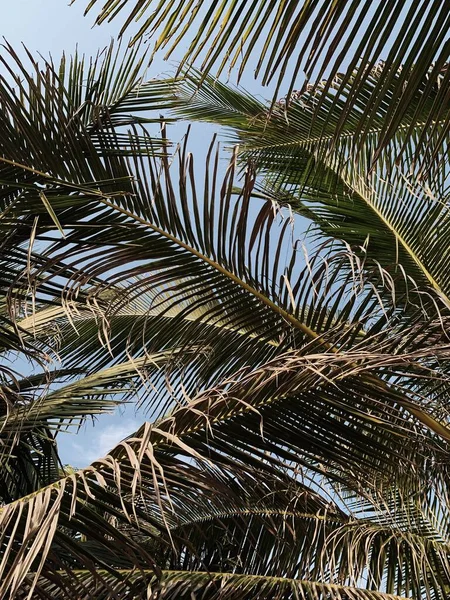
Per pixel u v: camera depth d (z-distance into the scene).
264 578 2.38
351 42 1.28
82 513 1.58
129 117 2.76
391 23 1.27
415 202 3.49
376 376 1.96
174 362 2.33
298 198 3.72
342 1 1.28
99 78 3.00
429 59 1.29
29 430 2.80
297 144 3.83
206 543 2.84
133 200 2.31
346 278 2.18
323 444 1.94
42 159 2.28
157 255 2.32
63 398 2.99
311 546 2.38
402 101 1.34
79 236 2.30
